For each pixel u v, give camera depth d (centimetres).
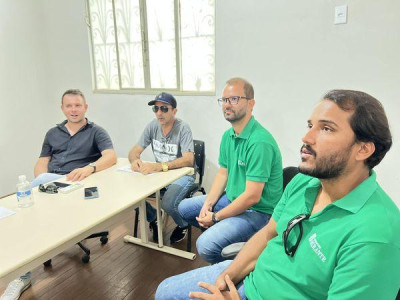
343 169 85
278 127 262
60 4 341
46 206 153
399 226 78
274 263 103
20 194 153
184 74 302
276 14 242
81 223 133
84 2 328
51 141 248
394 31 205
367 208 82
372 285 74
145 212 234
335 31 224
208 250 161
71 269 210
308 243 91
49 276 203
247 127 177
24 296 184
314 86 240
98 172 211
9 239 120
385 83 215
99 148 246
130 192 171
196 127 302
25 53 343
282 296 97
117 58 333
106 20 327
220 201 196
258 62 258
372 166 86
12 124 340
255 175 165
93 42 342
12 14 326
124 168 220
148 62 316
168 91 310
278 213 119
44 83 367
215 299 108
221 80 278
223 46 270
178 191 228
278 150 175
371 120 80
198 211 205
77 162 245
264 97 262
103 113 354
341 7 217
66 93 239
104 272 207
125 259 223
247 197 165
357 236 79
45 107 372
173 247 238
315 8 227
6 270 101
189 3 282
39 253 111
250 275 117
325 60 232
